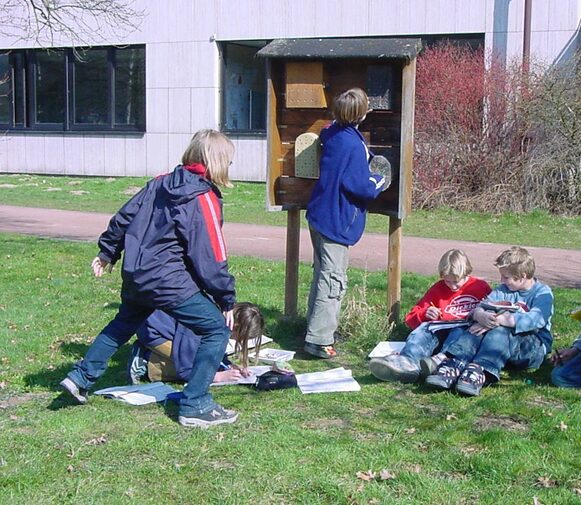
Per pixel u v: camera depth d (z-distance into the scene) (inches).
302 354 257.6
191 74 904.9
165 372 224.1
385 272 381.1
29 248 443.8
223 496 155.6
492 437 181.5
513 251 232.7
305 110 269.7
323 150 249.0
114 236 194.5
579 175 631.2
